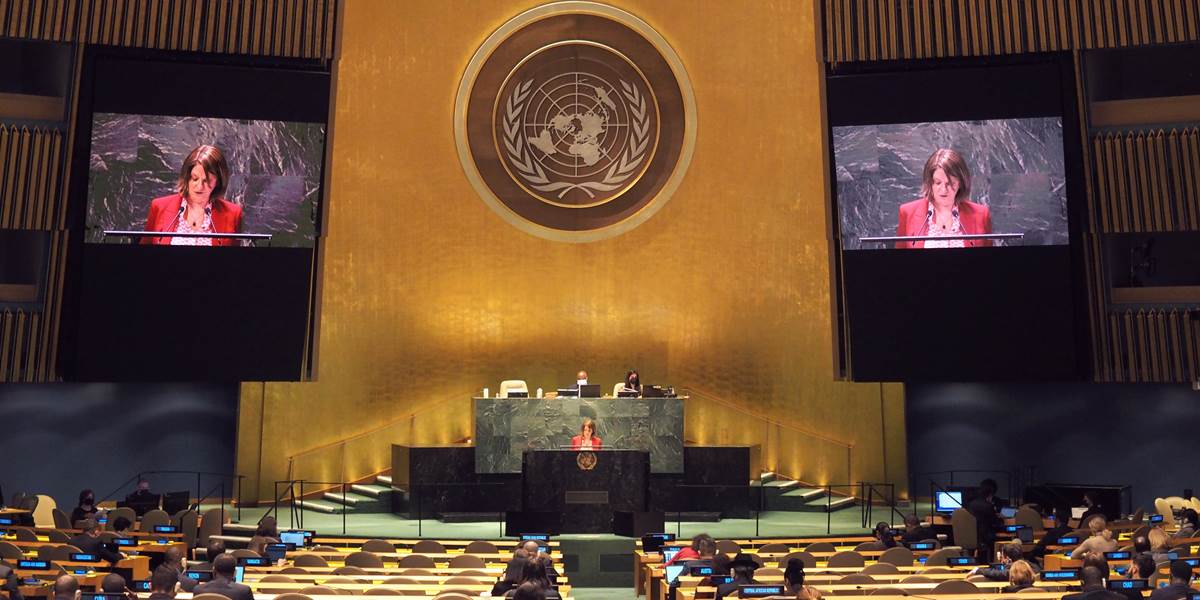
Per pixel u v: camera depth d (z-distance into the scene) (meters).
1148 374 19.14
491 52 21.78
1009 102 19.09
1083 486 17.59
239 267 18.98
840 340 20.19
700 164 21.73
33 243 19.89
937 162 19.20
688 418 21.28
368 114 21.20
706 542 11.55
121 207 18.62
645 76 21.73
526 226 21.78
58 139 18.84
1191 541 12.38
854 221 19.42
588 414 19.20
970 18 19.61
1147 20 19.08
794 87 21.52
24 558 10.92
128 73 18.73
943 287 19.14
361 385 20.80
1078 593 8.51
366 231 21.05
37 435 19.88
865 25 19.89
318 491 20.38
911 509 20.25
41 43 20.11
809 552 12.91
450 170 21.61
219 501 20.48
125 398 20.31
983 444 21.33
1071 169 19.19
